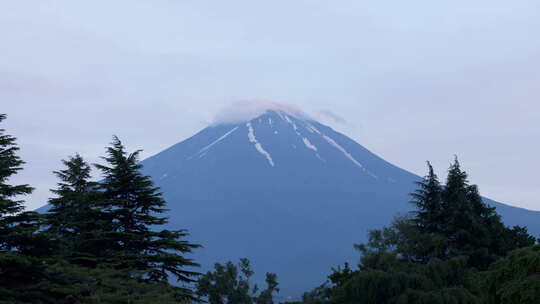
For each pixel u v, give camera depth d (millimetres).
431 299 24781
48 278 29047
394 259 33969
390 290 25484
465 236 48969
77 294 29688
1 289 26078
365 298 25594
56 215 42344
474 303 24906
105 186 41219
